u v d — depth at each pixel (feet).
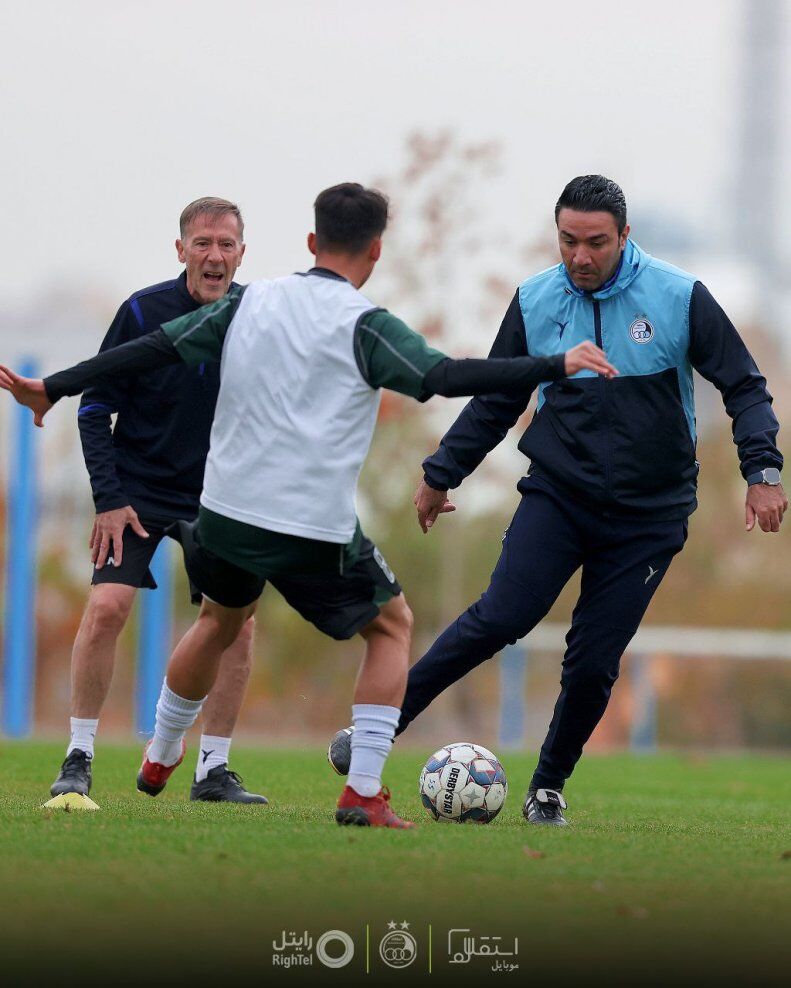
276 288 53.98
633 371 64.80
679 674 272.31
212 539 53.83
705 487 289.74
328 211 54.29
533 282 67.62
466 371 51.06
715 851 54.44
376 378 52.44
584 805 84.28
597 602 65.00
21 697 186.39
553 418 65.82
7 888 41.93
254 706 260.83
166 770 65.72
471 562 257.55
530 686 269.85
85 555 268.41
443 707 262.06
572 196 63.93
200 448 70.59
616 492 64.13
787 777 131.03
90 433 68.64
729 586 285.43
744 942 37.91
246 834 52.54
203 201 70.90
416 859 47.80
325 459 52.39
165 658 186.60
